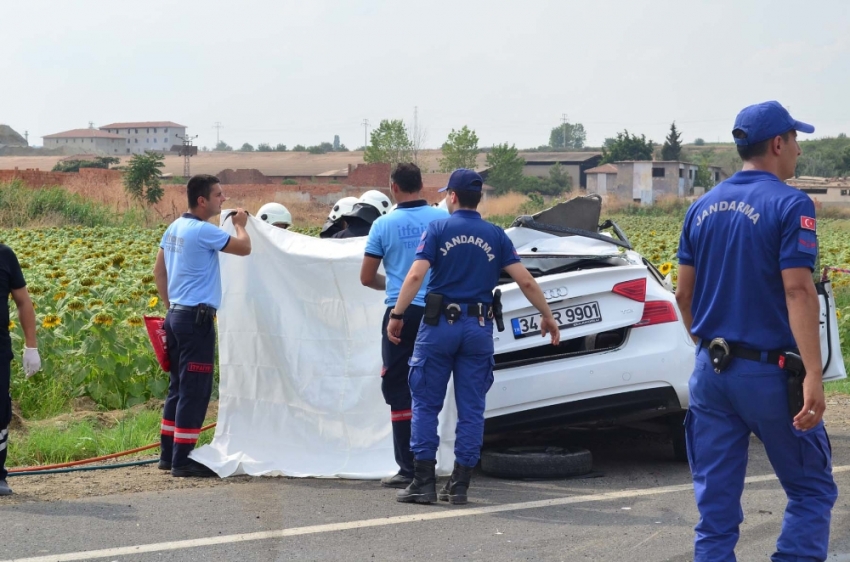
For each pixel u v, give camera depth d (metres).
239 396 6.78
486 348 5.50
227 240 6.40
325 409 6.56
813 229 3.51
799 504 3.69
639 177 103.62
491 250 5.48
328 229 8.48
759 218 3.58
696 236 3.79
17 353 8.88
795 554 3.64
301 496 5.78
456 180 5.55
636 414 6.21
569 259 6.58
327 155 164.75
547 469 6.16
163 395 9.03
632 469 6.51
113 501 5.61
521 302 6.19
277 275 6.75
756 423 3.63
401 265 5.96
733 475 3.72
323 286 6.61
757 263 3.58
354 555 4.60
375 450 6.43
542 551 4.65
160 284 6.58
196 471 6.32
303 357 6.63
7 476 6.22
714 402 3.72
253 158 160.50
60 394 8.88
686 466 6.59
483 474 6.38
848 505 5.44
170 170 131.75
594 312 6.19
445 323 5.45
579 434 7.74
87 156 143.75
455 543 4.79
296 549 4.68
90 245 17.77
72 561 4.48
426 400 5.53
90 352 8.89
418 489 5.57
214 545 4.74
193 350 6.31
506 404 6.07
